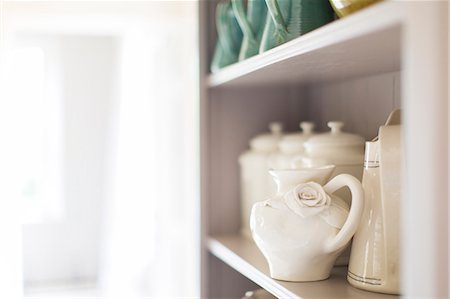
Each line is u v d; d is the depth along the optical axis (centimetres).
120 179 286
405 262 63
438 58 62
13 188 184
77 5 201
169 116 242
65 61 312
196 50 154
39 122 310
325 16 100
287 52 92
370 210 96
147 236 277
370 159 97
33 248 310
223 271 152
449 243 63
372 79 125
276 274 105
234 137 157
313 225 98
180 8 211
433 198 63
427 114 62
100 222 317
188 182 219
